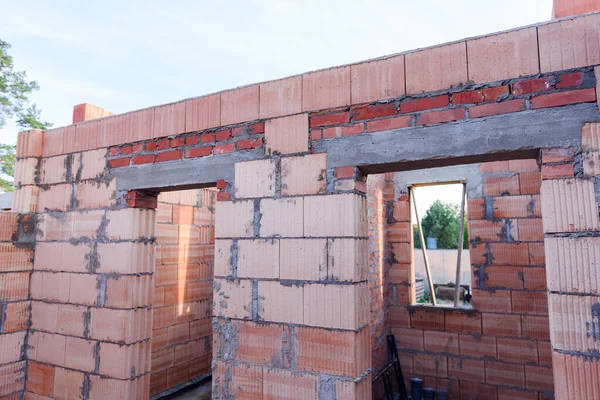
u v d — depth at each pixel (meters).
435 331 4.91
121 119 3.60
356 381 2.45
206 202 5.56
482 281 4.69
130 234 3.40
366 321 2.64
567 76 2.17
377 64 2.63
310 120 2.78
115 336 3.34
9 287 3.77
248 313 2.82
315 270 2.63
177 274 4.98
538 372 4.34
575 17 2.19
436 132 2.43
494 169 4.75
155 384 4.57
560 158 2.14
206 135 3.17
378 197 5.04
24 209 3.98
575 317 2.05
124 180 3.51
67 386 3.54
